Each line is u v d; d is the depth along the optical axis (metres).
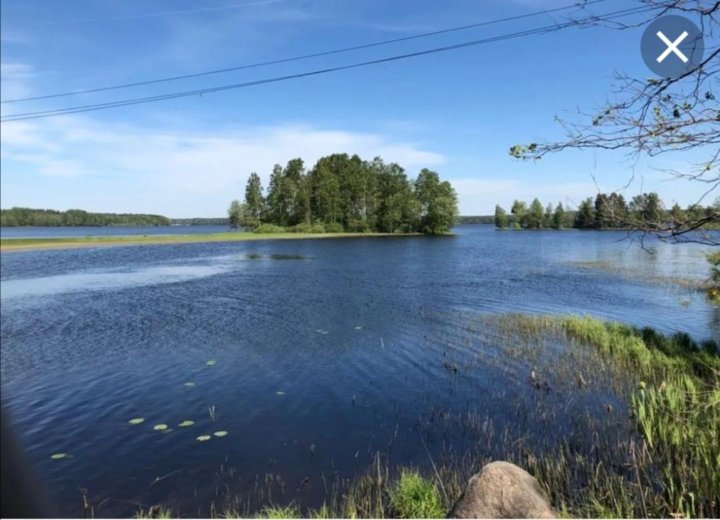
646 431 6.83
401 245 66.62
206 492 6.32
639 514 5.23
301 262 42.06
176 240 79.50
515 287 25.77
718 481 5.31
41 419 8.96
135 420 8.84
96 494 6.29
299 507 5.84
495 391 9.84
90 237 88.56
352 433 8.05
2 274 33.44
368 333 15.44
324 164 112.06
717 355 11.20
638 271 32.81
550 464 6.36
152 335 15.59
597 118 4.15
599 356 12.11
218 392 10.30
